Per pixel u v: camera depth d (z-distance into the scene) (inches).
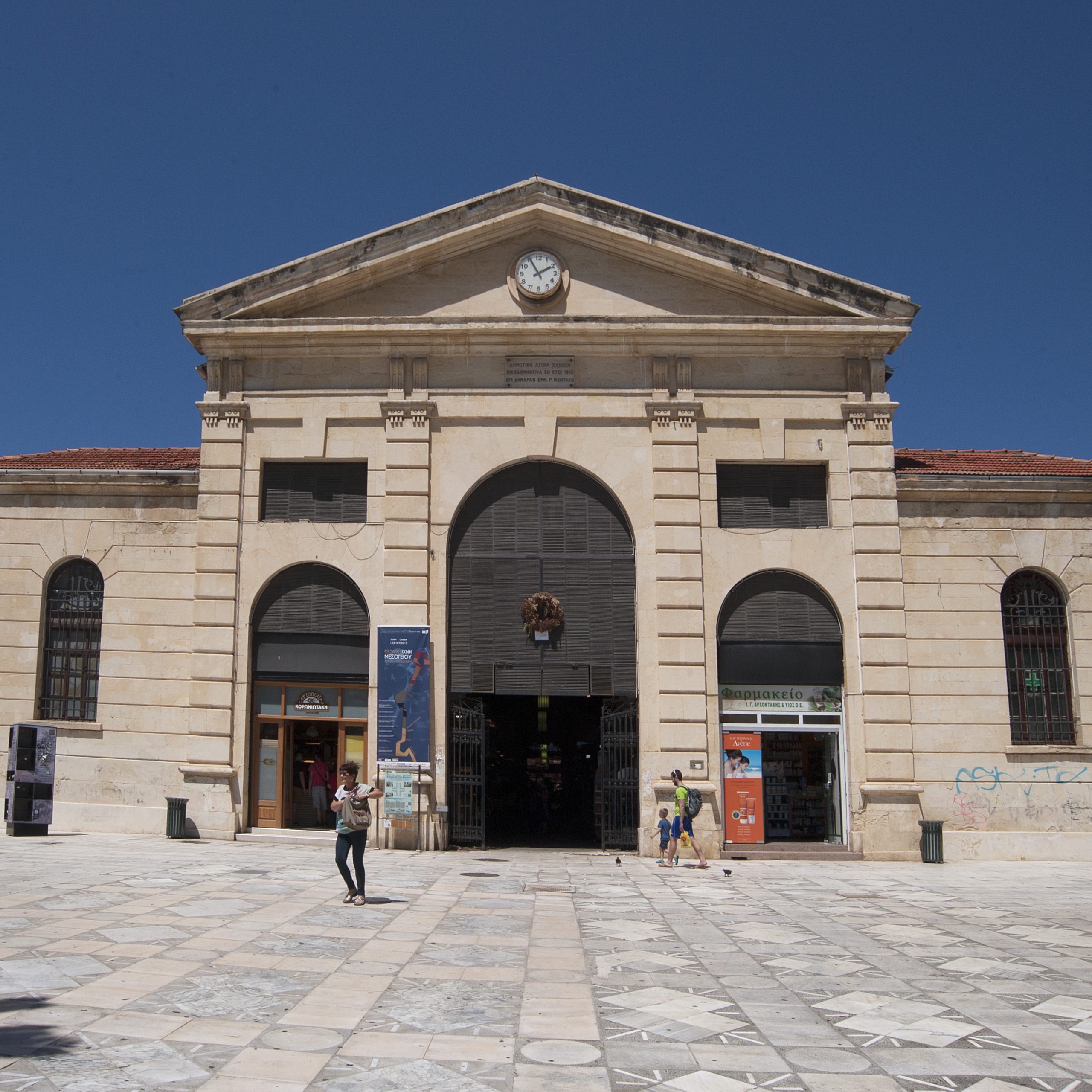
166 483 866.8
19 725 799.7
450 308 863.7
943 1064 274.7
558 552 844.0
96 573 879.1
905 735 811.4
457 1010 317.4
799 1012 324.5
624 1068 266.8
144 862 652.7
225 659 823.7
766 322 847.7
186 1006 311.0
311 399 855.1
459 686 823.7
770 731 827.4
